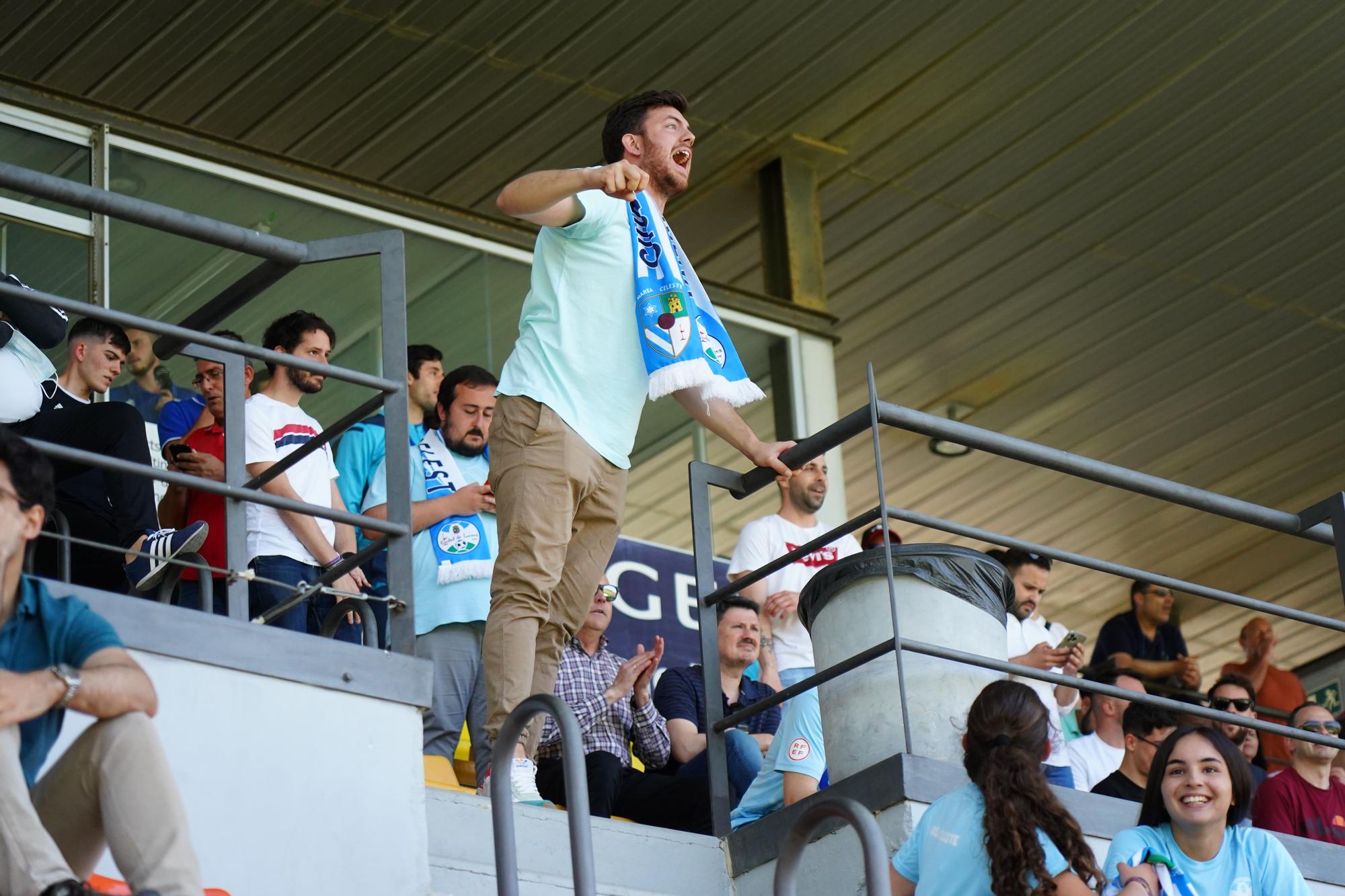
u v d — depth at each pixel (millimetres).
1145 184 14312
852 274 14977
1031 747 5500
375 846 5391
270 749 5297
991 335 15945
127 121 11070
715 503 12984
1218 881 6137
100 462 5141
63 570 6738
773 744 7285
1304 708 9500
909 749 6336
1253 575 19922
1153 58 13039
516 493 6660
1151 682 12867
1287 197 14641
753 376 13297
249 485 6086
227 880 5082
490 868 6098
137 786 4234
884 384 16562
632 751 8500
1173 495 7367
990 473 17688
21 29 11547
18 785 4086
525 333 6906
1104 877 5371
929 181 14031
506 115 12789
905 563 6836
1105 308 15734
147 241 10844
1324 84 13531
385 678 5590
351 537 8445
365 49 12008
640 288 6895
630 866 6602
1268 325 16188
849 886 6383
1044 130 13633
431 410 9492
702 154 13547
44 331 7492
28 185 5285
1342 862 7320
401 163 13180
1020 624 10516
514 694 6488
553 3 11742
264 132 12766
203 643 5273
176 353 6113
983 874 5312
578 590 6922
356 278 11570
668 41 12250
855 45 12555
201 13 11516
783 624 9945
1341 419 17656
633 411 6898
